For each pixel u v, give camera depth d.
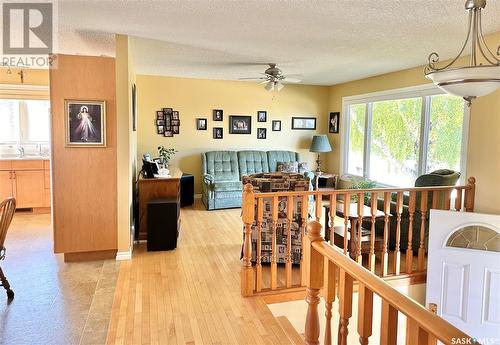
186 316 2.67
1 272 2.85
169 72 6.14
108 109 3.66
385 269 3.54
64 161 3.60
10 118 6.04
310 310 1.76
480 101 3.88
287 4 2.78
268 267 3.78
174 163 6.82
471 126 4.00
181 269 3.55
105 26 3.37
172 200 4.21
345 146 7.25
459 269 3.34
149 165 4.67
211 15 3.04
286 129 7.54
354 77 6.48
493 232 3.24
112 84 3.65
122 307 2.78
